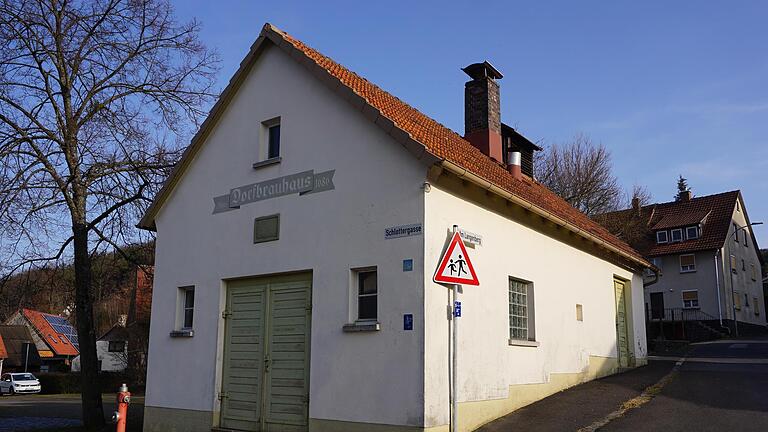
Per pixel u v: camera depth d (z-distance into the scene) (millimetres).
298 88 12008
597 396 12617
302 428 10617
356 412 9805
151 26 16406
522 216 12750
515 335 12266
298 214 11430
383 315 9812
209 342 12352
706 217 49344
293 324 11203
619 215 42594
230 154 12969
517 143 19516
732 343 33188
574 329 14672
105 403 26422
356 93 10812
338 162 11031
